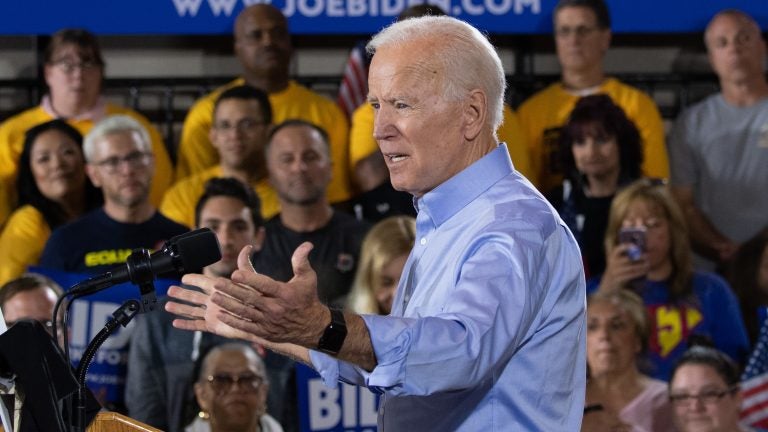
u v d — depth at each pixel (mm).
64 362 3682
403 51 4238
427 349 3627
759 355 9367
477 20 10469
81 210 9703
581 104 9828
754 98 10320
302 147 9320
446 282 4250
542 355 4145
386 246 8914
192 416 8672
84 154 9578
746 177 10250
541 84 10750
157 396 8664
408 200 9906
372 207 9930
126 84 10586
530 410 4152
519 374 4137
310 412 8773
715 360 9016
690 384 8984
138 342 8719
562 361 4195
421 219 4508
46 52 10102
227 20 10422
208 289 3801
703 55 10859
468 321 3686
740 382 9094
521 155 9977
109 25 10328
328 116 10250
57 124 9719
